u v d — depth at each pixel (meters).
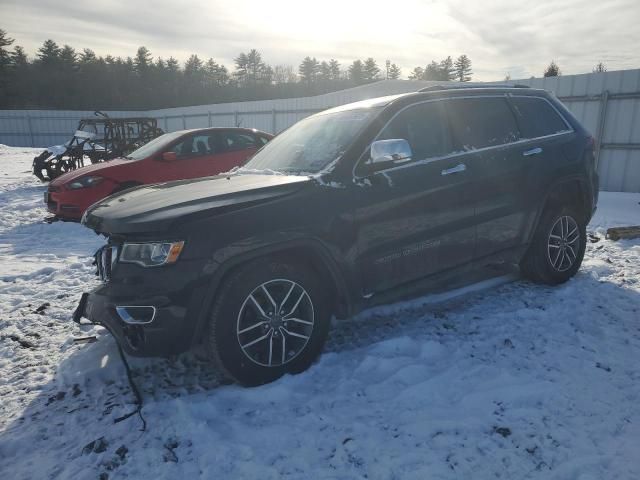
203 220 2.80
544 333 3.59
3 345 3.68
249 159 4.41
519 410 2.66
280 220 2.96
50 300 4.63
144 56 87.75
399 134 3.61
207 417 2.71
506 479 2.20
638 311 3.96
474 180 3.81
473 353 3.33
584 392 2.83
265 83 95.69
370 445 2.43
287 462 2.33
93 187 7.64
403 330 3.74
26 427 2.70
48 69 79.50
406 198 3.44
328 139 3.65
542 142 4.38
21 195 11.49
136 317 2.75
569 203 4.61
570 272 4.65
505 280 4.76
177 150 8.13
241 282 2.87
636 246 5.88
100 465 2.36
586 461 2.27
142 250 2.80
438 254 3.69
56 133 39.50
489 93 4.25
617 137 10.55
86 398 2.97
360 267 3.29
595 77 10.66
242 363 2.91
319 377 3.10
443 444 2.42
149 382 3.12
